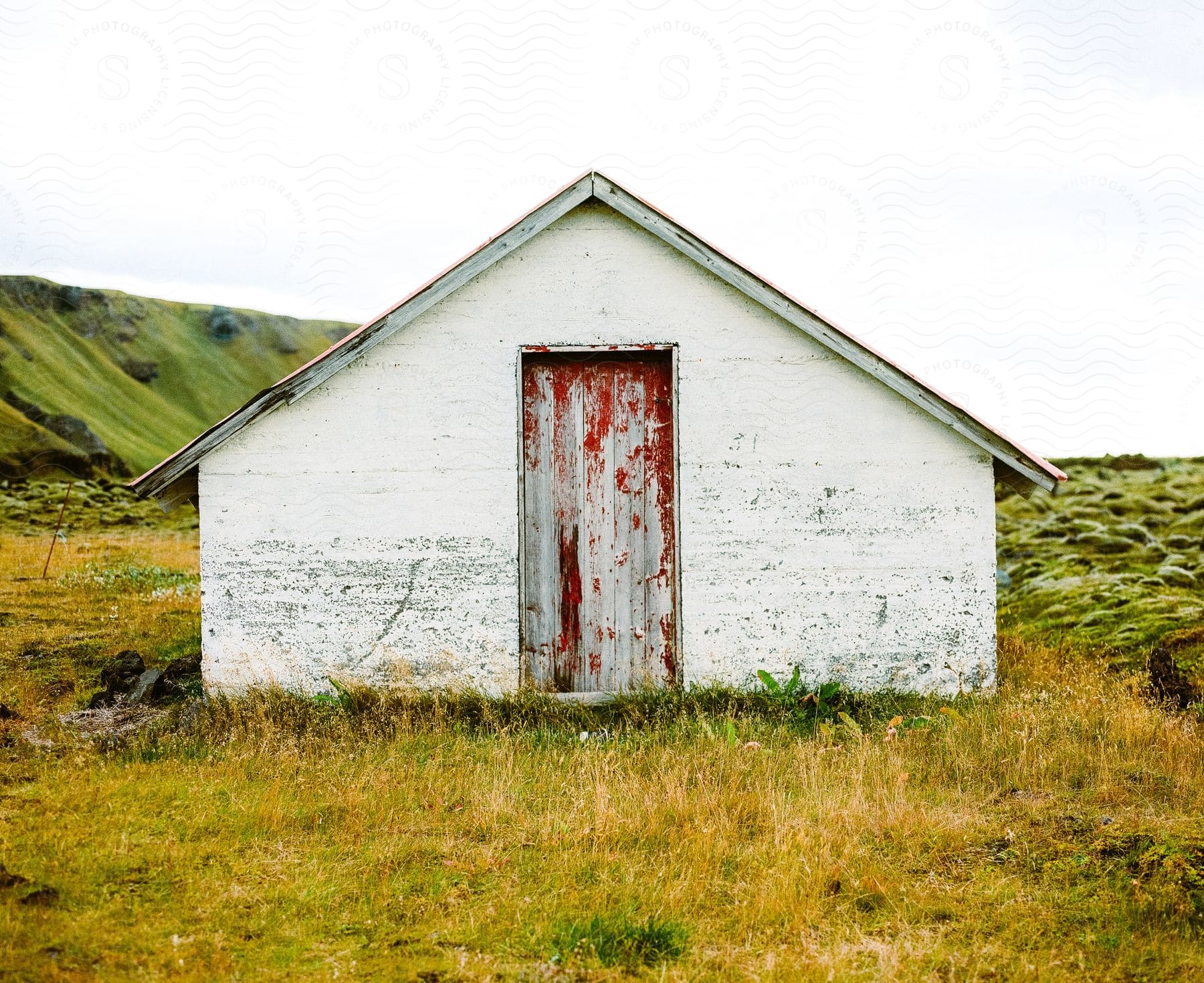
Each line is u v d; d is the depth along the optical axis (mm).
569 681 8836
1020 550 18953
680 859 5254
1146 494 23344
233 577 8477
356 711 8164
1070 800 6172
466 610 8594
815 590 8711
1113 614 12648
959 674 8680
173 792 6195
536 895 4859
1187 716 7699
